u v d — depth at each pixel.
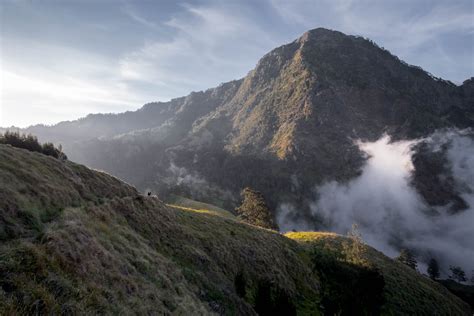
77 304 10.20
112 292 12.29
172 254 25.06
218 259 30.47
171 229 29.33
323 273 43.19
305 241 55.25
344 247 50.75
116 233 19.58
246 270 32.50
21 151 27.55
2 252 10.62
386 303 39.81
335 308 29.38
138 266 17.05
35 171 24.50
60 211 20.53
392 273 49.03
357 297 30.69
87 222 18.06
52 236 12.71
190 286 20.36
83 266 12.44
